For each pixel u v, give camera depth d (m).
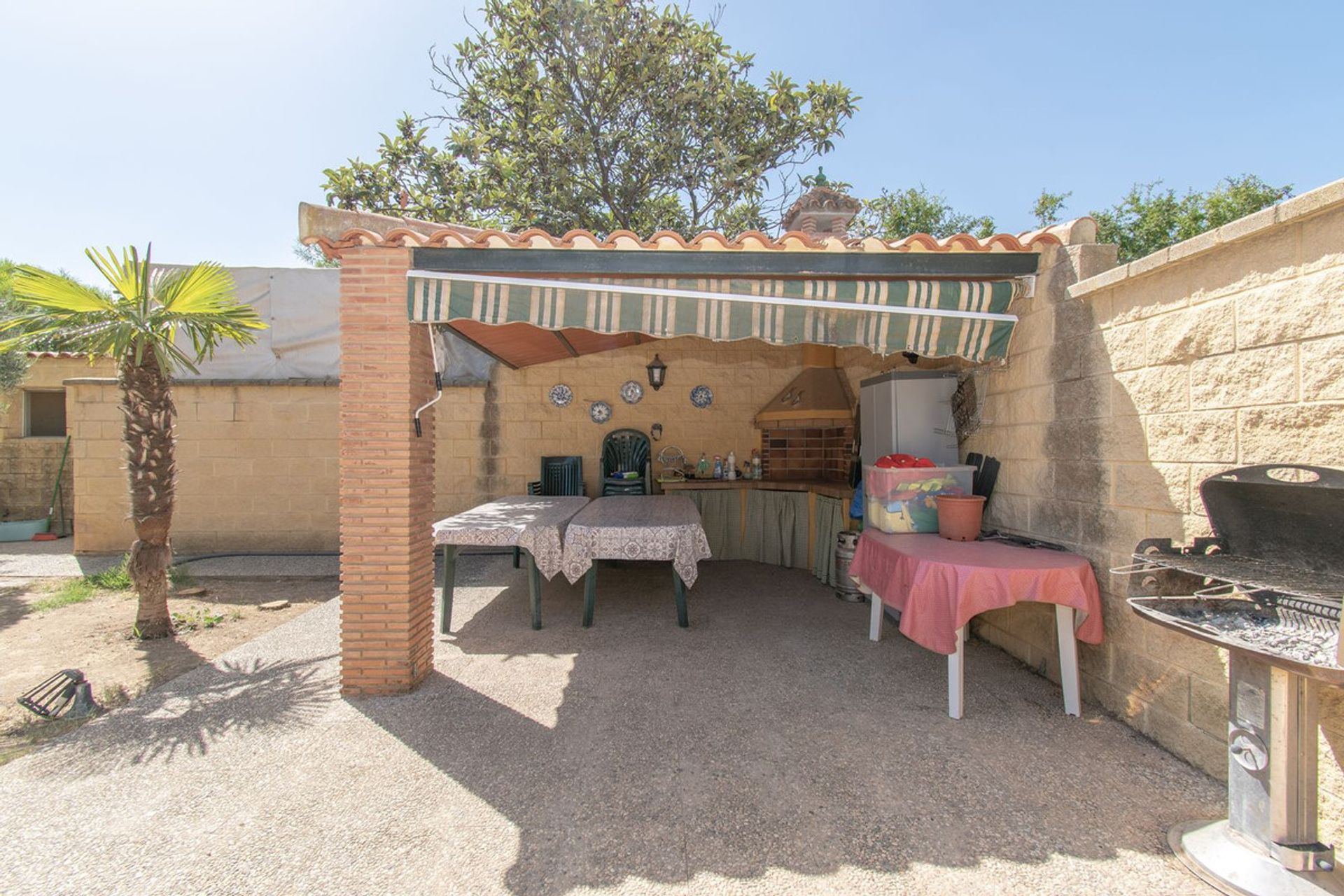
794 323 4.54
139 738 3.92
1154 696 3.75
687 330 4.49
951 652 4.06
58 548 10.74
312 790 3.36
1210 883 2.57
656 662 5.23
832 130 13.58
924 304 4.67
